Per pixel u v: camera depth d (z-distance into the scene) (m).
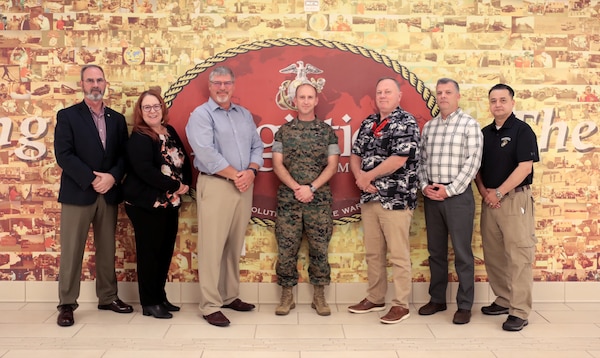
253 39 4.23
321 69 4.23
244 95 4.23
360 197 4.15
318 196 4.00
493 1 4.22
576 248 4.29
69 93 4.22
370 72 4.23
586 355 3.30
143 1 4.19
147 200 3.81
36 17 4.19
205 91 4.21
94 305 4.23
